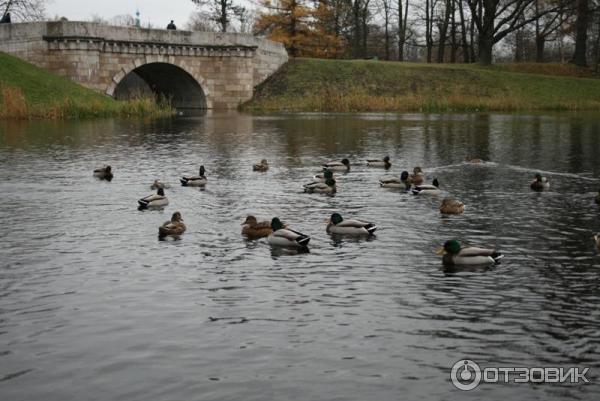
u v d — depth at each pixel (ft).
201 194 74.90
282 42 287.89
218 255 50.85
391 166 97.30
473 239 55.62
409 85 252.42
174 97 257.14
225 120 183.93
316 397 30.40
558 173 90.94
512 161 102.83
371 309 40.06
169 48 229.25
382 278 45.52
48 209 67.00
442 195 74.74
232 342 35.68
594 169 94.38
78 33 205.36
